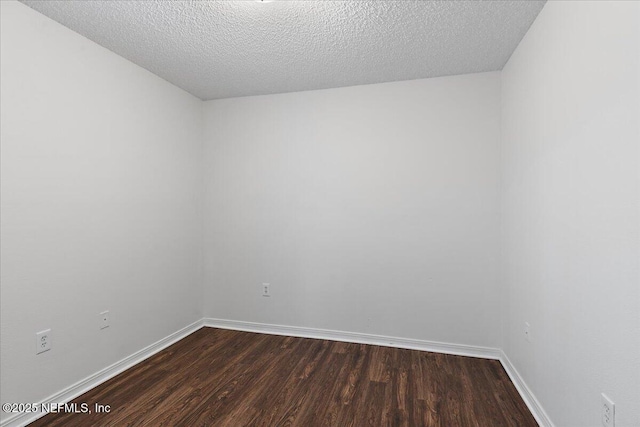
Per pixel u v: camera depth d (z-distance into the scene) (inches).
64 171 81.2
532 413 76.5
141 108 105.2
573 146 59.0
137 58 99.0
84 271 86.3
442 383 90.0
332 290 123.1
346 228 121.3
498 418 74.9
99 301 90.5
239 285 133.6
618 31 45.9
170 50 93.9
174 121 120.2
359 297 120.1
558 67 64.9
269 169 129.6
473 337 109.1
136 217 103.2
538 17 75.4
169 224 117.7
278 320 129.3
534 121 77.5
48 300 77.4
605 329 49.4
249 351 111.3
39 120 75.5
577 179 57.6
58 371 79.7
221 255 134.9
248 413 76.7
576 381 58.1
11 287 70.2
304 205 125.8
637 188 42.3
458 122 110.2
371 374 95.1
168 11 75.0
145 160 106.8
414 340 114.5
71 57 83.0
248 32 84.3
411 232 114.7
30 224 73.7
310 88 122.8
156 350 110.7
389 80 115.1
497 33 84.0
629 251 43.9
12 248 70.4
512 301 94.6
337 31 83.6
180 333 123.1
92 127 88.6
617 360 46.4
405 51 94.1
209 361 103.6
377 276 118.3
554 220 66.6
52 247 78.4
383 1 71.1
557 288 65.3
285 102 127.6
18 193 71.5
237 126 133.3
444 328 111.7
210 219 135.6
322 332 124.2
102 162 91.5
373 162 118.3
